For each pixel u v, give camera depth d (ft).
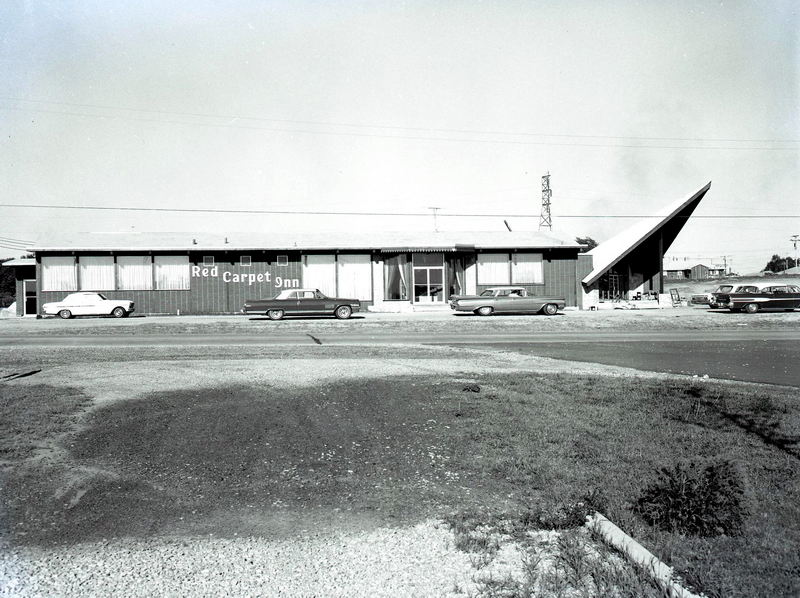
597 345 57.98
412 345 57.72
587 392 31.63
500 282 119.03
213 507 17.61
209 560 14.35
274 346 55.93
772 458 20.42
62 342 60.75
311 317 96.02
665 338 64.80
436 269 116.26
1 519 16.48
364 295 115.34
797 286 102.06
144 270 110.73
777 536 14.49
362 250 114.93
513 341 62.18
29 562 14.16
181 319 92.79
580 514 16.01
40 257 108.47
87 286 109.29
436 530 15.90
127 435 23.52
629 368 42.78
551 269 119.85
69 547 15.01
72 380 34.35
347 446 22.82
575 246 118.62
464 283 118.52
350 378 35.32
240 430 24.44
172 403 28.35
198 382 33.71
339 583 13.20
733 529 14.83
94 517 16.80
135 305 110.22
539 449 22.04
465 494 18.38
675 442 22.53
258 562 14.25
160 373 37.09
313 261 114.52
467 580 13.14
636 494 17.24
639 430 24.16
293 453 22.09
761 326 79.61
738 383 36.14
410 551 14.69
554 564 13.52
